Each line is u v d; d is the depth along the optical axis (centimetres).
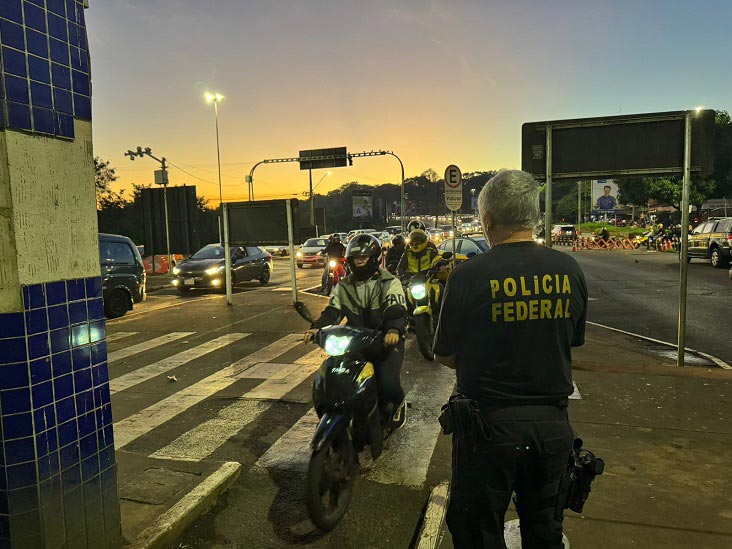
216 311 1180
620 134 621
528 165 645
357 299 389
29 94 233
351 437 353
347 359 345
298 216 1244
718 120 4231
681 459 388
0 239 224
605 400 512
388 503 350
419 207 16425
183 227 2184
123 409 539
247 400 559
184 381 637
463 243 1420
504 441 192
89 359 264
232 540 313
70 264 253
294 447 439
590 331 888
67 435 251
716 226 1970
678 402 505
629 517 314
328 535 317
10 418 230
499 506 201
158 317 1127
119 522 282
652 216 5531
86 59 265
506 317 194
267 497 360
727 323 944
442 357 214
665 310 1086
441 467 397
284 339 863
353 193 10350
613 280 1628
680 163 606
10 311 228
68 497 252
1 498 232
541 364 194
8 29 225
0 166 222
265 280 1909
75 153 256
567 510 323
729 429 441
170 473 375
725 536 294
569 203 9562
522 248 204
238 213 1252
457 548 209
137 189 4856
